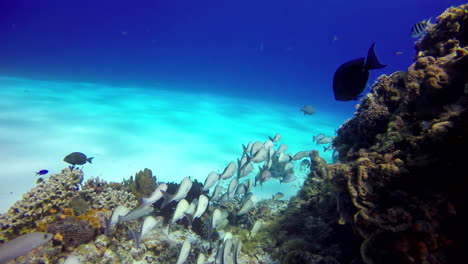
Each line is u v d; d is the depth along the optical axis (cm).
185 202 480
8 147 1041
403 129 408
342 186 399
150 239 539
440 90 371
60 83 2995
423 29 843
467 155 278
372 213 327
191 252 544
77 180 638
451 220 281
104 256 471
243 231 655
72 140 1236
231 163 644
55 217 511
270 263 539
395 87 551
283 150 1044
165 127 1664
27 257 408
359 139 587
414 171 325
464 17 542
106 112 1822
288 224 620
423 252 275
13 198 721
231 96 3819
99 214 526
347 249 445
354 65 253
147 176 773
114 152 1182
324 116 3033
